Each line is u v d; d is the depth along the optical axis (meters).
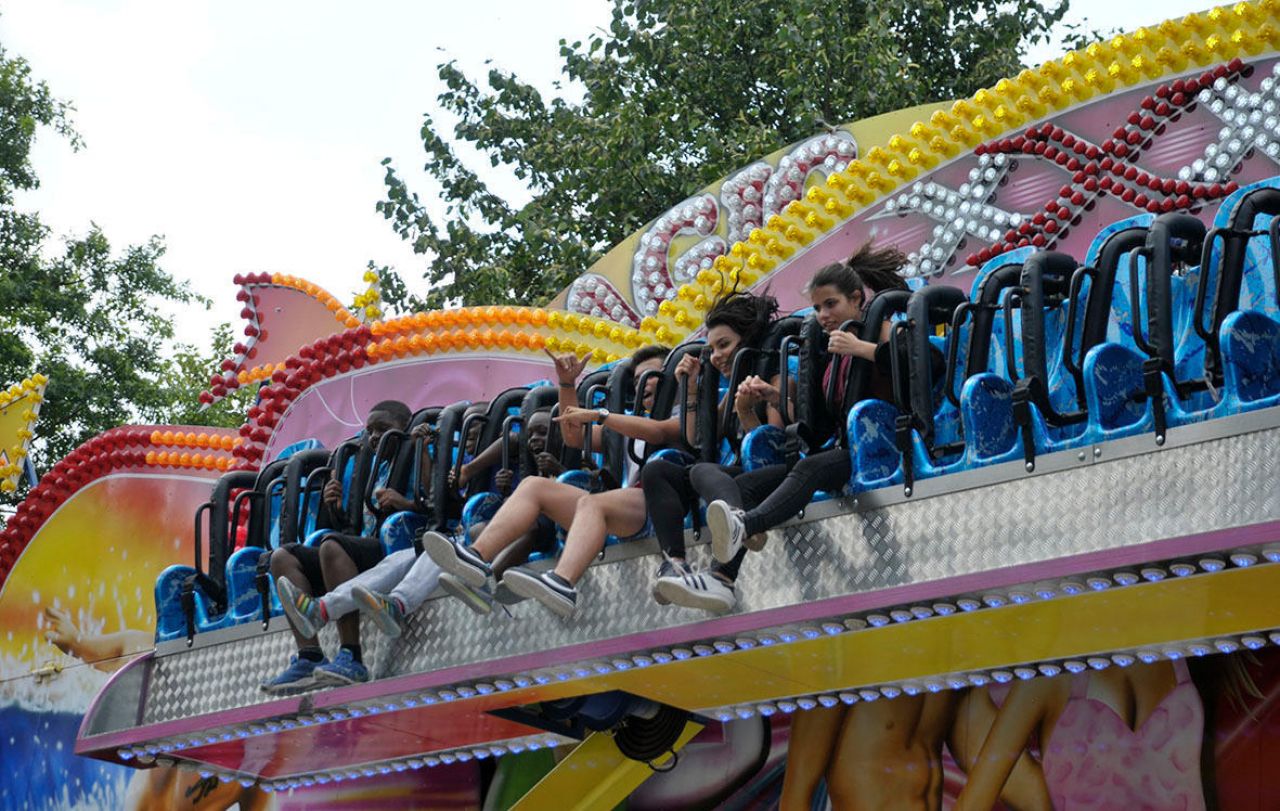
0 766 11.59
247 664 7.25
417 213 17.17
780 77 15.78
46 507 11.61
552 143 16.67
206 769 8.06
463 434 6.86
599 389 6.75
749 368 5.91
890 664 5.91
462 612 6.43
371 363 9.95
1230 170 7.15
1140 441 4.80
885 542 5.29
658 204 16.02
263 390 10.28
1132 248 5.18
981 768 6.81
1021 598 5.04
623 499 5.86
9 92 18.39
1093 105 7.63
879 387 5.55
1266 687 6.14
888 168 8.15
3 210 18.33
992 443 5.21
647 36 16.86
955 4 17.94
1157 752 6.37
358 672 6.61
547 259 16.64
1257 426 4.57
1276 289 4.76
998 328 5.70
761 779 7.51
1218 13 7.27
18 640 11.64
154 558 10.93
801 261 8.38
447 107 17.45
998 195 7.86
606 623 5.93
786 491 5.36
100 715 7.60
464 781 8.86
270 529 7.59
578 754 7.42
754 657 5.82
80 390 17.91
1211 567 4.64
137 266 18.69
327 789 9.59
